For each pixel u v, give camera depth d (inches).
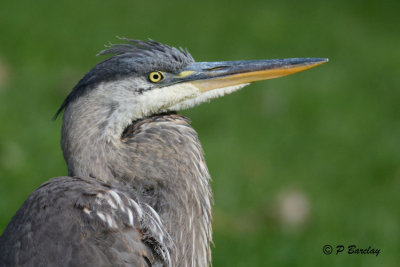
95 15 788.0
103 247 204.2
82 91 238.4
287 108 600.1
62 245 201.0
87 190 215.6
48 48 671.1
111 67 241.1
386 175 507.8
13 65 620.1
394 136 569.9
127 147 236.2
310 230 430.3
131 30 753.6
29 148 481.7
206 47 725.3
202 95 259.6
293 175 495.5
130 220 213.8
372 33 831.7
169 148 236.5
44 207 209.3
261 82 641.0
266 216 437.7
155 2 860.0
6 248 205.3
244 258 392.5
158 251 217.2
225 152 511.8
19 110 538.6
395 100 641.6
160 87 251.6
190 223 233.0
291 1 920.3
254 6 878.4
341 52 756.0
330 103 617.0
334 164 516.7
